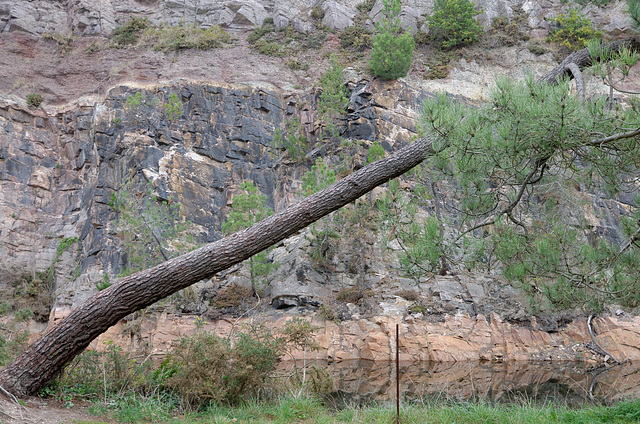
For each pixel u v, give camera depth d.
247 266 25.19
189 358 7.60
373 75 33.78
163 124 31.02
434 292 22.95
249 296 24.11
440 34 38.47
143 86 33.22
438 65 36.19
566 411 7.28
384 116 31.16
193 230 28.39
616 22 36.25
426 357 20.38
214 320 22.55
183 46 36.72
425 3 42.16
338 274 24.25
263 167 31.89
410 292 22.89
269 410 7.38
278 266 24.16
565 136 6.16
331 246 24.75
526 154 6.71
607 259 7.62
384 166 8.10
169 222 27.47
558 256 7.63
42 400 6.83
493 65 36.47
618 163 6.87
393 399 10.58
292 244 26.34
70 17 40.19
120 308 7.36
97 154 30.73
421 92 33.31
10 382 6.76
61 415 6.28
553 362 19.88
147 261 24.48
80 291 26.36
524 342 21.00
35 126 33.53
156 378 7.92
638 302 7.82
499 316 21.94
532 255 7.80
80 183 32.38
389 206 8.69
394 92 32.25
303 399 7.99
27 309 24.20
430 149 7.68
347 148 29.56
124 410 6.66
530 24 38.75
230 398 7.77
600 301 7.91
